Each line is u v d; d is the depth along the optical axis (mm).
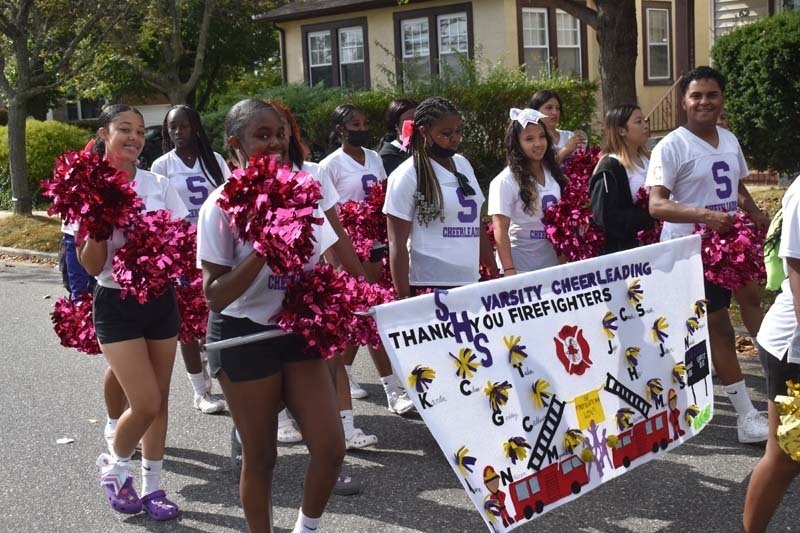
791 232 3576
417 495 4945
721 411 6000
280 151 3768
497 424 4109
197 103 31891
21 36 17094
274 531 4562
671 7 23031
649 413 4676
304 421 3717
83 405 6820
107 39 20828
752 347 7191
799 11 12000
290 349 3705
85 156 4184
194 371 6547
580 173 6684
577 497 4328
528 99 15797
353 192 6730
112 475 4770
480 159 15938
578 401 4375
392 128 7297
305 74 25000
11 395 7113
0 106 30141
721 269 5168
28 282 12703
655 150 5402
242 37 29719
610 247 5984
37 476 5430
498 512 4062
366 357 7953
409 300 3943
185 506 4934
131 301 4445
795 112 11414
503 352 4156
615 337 4559
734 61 11820
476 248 5332
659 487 4863
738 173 5520
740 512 4543
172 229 4453
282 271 3383
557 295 4363
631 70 11055
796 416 3494
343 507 4812
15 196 17500
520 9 21078
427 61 22438
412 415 6262
